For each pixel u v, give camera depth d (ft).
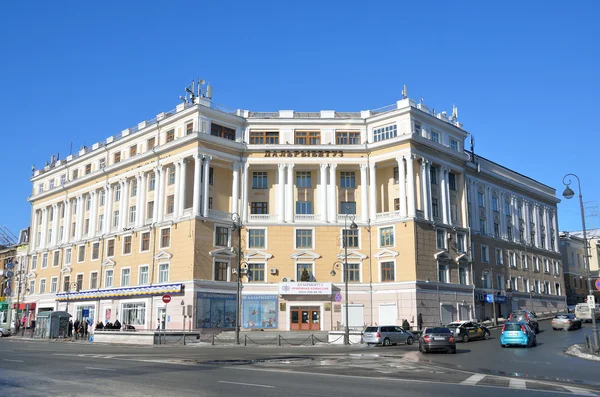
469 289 194.59
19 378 57.72
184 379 57.47
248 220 187.52
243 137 193.47
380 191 194.70
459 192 204.85
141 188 199.52
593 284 316.19
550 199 279.49
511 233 241.14
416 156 183.93
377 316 180.34
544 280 258.37
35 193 266.98
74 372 63.57
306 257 185.57
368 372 67.15
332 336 141.08
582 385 55.88
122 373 62.80
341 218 189.16
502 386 54.29
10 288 269.44
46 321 185.88
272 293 181.68
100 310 204.23
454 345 101.30
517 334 112.78
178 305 172.96
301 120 193.98
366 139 193.67
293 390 49.73
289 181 189.98
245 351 108.88
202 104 184.85
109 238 209.77
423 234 180.86
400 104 189.78
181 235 178.91
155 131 199.31
